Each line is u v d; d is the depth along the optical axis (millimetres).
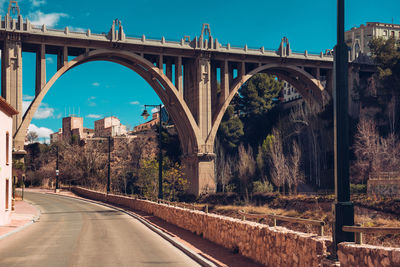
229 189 68375
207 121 64688
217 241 15008
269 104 90812
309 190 62812
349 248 6773
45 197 66750
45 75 54969
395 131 61219
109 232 21156
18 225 26469
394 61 59531
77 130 155375
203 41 64250
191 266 11273
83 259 12391
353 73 71438
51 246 15727
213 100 68375
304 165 71188
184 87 69875
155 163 66438
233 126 82938
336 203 7547
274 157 60688
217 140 80125
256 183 63156
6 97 52375
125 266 11180
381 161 46719
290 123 76000
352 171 53906
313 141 70938
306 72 71125
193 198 64312
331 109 66625
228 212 48750
